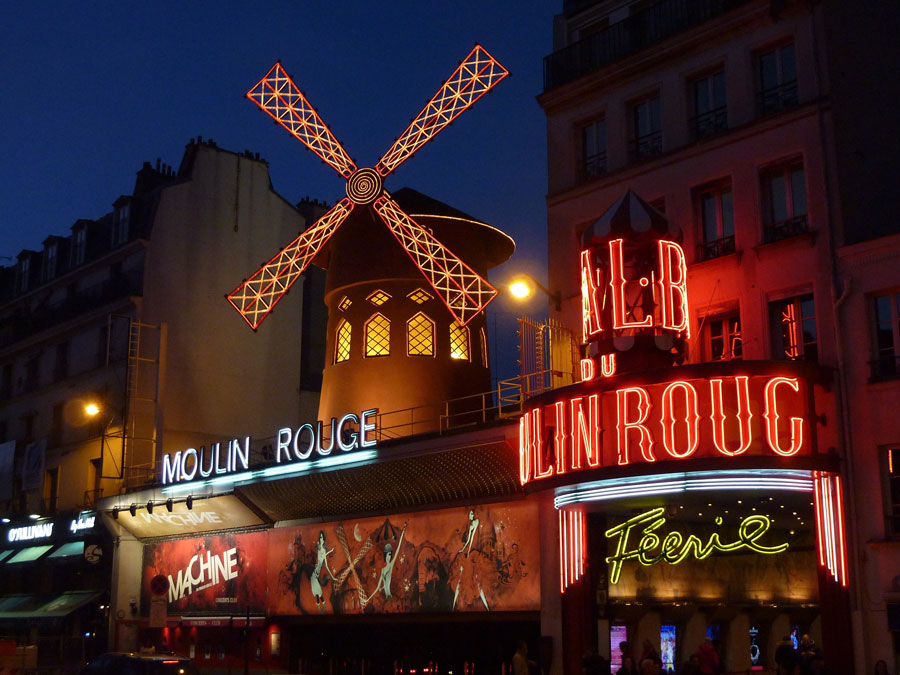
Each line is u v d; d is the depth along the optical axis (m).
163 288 30.28
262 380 32.00
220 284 31.67
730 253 16.30
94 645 27.83
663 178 17.36
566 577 16.97
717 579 19.12
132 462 28.31
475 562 18.70
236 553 24.28
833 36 15.81
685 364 15.72
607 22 19.19
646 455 14.15
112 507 27.17
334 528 21.83
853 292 14.87
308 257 23.95
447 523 19.41
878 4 16.66
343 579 21.34
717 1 17.25
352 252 24.30
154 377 29.39
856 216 15.37
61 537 30.03
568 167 18.86
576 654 16.59
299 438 21.72
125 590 27.03
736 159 16.47
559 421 15.31
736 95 16.73
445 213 24.06
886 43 16.64
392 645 20.75
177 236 31.00
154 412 29.08
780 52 16.42
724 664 19.20
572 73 19.11
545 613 17.30
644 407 14.30
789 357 15.53
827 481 14.55
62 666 26.83
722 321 16.44
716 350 16.42
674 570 18.33
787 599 20.42
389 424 22.75
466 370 23.84
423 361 23.28
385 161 23.05
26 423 34.16
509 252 25.66
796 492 14.76
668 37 17.53
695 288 16.66
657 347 15.10
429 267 22.47
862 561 14.20
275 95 24.22
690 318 16.64
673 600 18.12
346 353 23.97
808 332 15.41
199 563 25.41
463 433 18.14
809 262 15.41
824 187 15.35
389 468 19.61
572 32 19.70
